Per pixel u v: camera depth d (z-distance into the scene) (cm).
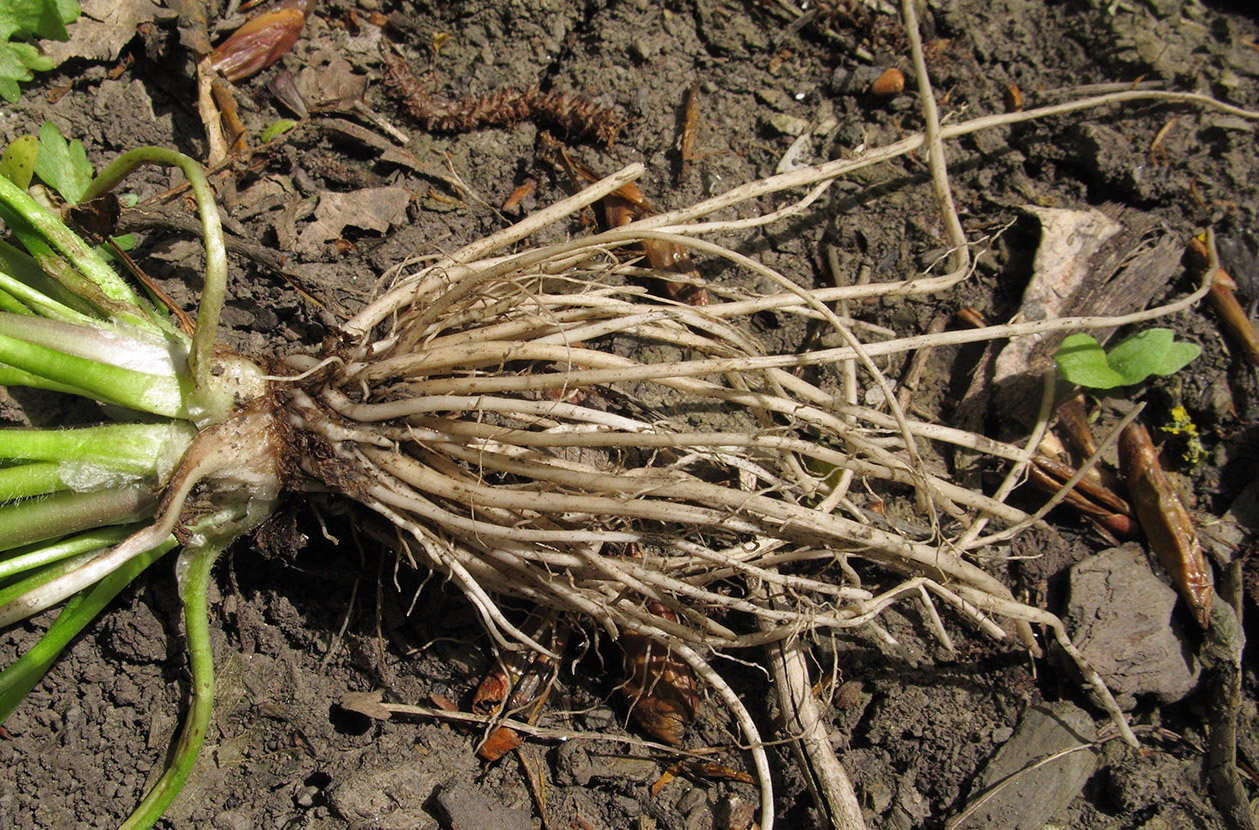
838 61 19
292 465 15
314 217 17
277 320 17
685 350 17
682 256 18
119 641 15
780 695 16
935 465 17
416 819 15
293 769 15
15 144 15
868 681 16
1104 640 16
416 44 18
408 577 16
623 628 16
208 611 16
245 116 17
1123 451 17
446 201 18
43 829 15
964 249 16
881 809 16
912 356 18
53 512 14
